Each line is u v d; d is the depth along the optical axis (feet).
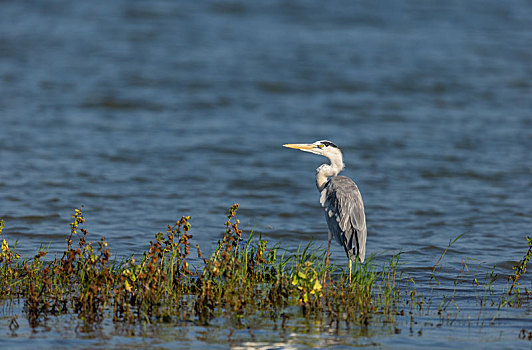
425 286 34.32
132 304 29.45
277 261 37.68
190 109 92.79
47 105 90.33
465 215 52.13
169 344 24.67
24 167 62.80
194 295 31.07
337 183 35.73
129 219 48.32
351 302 30.42
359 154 74.13
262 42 133.59
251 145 76.84
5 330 25.84
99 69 111.45
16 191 54.65
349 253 34.09
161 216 49.60
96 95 96.37
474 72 116.98
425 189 60.80
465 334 26.61
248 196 57.62
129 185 59.00
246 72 113.39
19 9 150.82
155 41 131.75
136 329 26.25
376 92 104.63
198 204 53.98
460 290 33.63
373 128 85.71
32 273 32.14
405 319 28.53
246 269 33.01
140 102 94.63
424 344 25.30
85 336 25.34
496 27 152.66
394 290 33.17
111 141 75.36
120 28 139.44
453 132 83.61
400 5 172.04
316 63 120.16
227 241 33.09
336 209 34.86
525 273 37.35
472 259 39.73
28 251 38.83
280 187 61.26
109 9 153.99
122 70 111.45
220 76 110.52
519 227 48.65
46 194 54.24
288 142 78.69
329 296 30.99
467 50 132.36
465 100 100.73
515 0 181.78
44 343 24.48
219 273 30.89
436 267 38.22
